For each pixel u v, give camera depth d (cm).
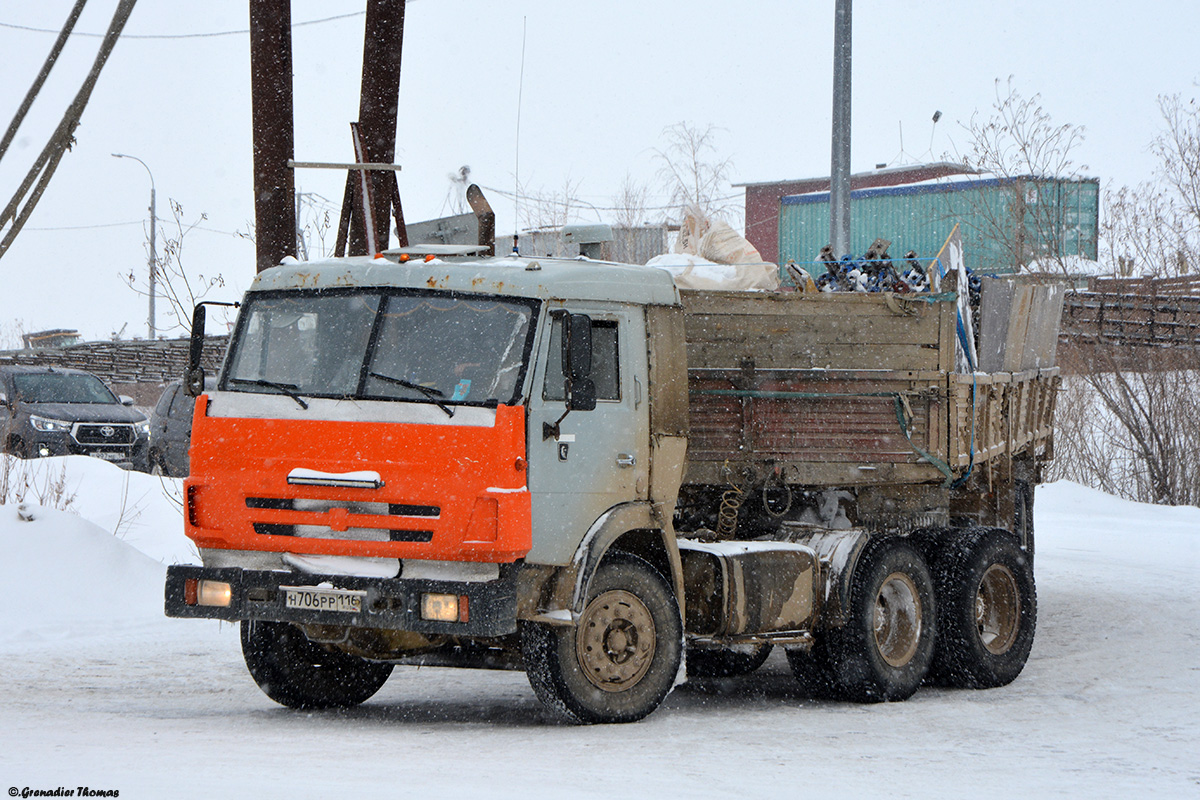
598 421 914
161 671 1155
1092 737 885
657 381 968
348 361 884
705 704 1065
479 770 700
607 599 909
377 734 845
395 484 840
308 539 858
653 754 784
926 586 1121
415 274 903
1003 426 1289
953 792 690
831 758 793
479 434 838
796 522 1129
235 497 875
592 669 900
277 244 1304
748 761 771
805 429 1098
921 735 892
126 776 627
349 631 936
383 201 1352
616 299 946
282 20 1298
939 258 1197
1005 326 1284
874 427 1105
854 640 1055
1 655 1201
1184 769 775
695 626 991
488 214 1260
